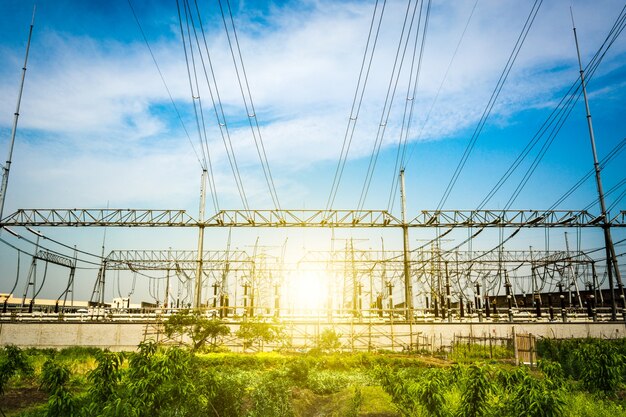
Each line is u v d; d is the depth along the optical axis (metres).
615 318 41.94
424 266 53.19
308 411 16.22
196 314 38.19
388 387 15.13
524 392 10.17
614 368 14.87
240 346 37.12
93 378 11.76
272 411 14.15
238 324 36.28
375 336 38.97
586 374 15.45
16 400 15.73
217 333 34.19
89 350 33.44
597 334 41.44
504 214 43.41
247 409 14.43
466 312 57.59
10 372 16.72
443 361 31.67
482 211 43.41
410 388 12.91
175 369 11.70
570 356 21.72
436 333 40.47
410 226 43.47
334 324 38.81
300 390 18.94
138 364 12.26
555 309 52.06
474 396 10.73
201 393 11.78
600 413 12.44
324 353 34.78
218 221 43.12
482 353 33.75
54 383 11.89
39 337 38.56
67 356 29.31
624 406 13.33
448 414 11.30
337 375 23.19
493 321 42.91
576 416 11.99
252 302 47.38
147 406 10.73
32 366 21.34
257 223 43.16
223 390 12.73
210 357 28.98
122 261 56.03
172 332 34.78
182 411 11.13
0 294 61.25
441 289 58.03
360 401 15.07
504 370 12.30
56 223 42.69
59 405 10.73
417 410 12.38
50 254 49.34
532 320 44.72
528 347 26.48
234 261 51.56
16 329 38.78
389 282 52.56
